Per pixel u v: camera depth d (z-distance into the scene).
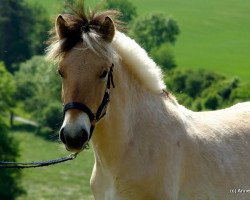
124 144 11.19
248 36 120.62
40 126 91.19
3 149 59.47
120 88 11.13
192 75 68.69
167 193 11.27
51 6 124.19
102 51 10.45
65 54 10.60
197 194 11.75
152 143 11.33
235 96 56.28
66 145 10.24
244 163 12.29
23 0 119.12
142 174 11.12
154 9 119.62
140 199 11.21
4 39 116.81
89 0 11.55
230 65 103.50
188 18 123.75
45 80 91.50
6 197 57.88
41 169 69.12
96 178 11.70
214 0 135.62
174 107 11.98
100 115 10.62
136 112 11.43
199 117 12.38
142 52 11.59
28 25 117.81
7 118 92.38
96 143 11.24
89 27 10.72
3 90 89.38
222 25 122.88
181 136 11.64
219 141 12.14
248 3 135.88
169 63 98.25
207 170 11.80
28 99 94.31
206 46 114.38
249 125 12.70
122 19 12.44
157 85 11.66
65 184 63.88
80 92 10.31
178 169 11.50
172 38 105.25
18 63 115.62
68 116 10.29
